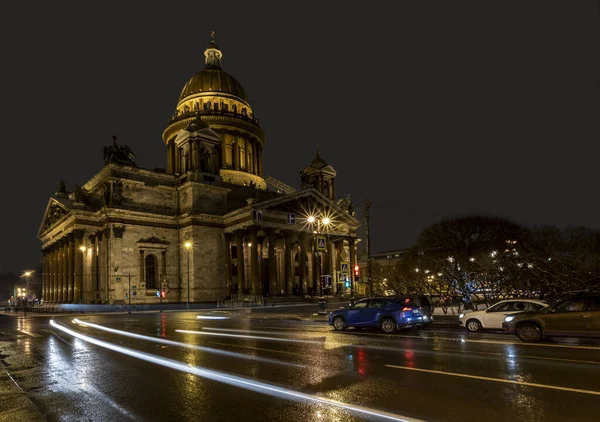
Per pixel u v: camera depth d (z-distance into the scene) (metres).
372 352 17.52
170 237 72.69
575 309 19.91
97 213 69.81
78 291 68.44
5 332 32.06
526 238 72.00
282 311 52.94
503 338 22.31
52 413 10.03
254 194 76.81
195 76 96.56
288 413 9.46
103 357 17.86
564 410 9.24
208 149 78.19
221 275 72.88
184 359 16.70
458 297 48.75
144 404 10.57
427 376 12.71
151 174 74.12
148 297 68.88
